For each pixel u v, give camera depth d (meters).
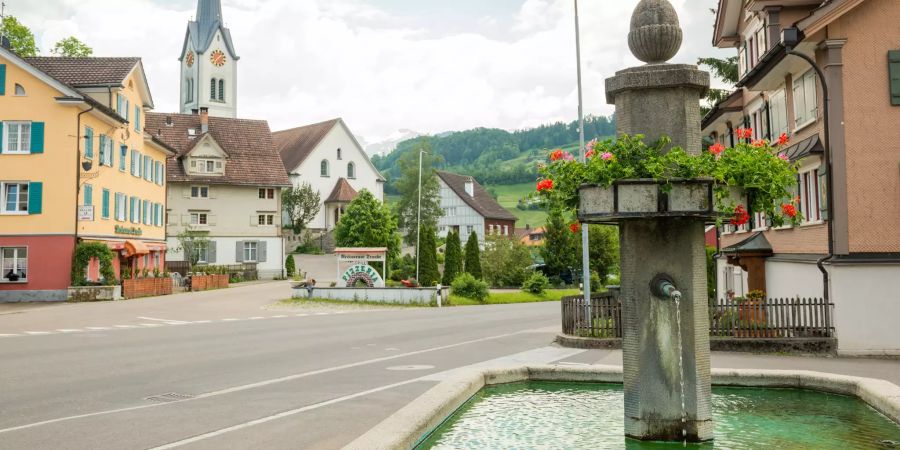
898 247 16.70
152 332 22.02
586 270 25.30
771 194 7.70
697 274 7.67
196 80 108.94
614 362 14.04
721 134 33.09
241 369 13.98
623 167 7.48
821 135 18.19
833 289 16.53
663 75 7.73
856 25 17.09
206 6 110.38
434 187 98.88
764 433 7.95
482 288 43.75
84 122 37.31
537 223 146.38
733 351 16.38
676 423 7.52
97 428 8.62
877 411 9.09
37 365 14.57
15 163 36.34
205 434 8.23
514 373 11.48
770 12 21.05
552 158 8.16
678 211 7.28
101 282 36.81
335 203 91.00
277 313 31.64
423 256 48.53
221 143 71.75
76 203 36.31
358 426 8.62
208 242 60.62
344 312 32.97
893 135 16.91
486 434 7.95
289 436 8.10
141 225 48.06
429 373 13.23
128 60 44.12
